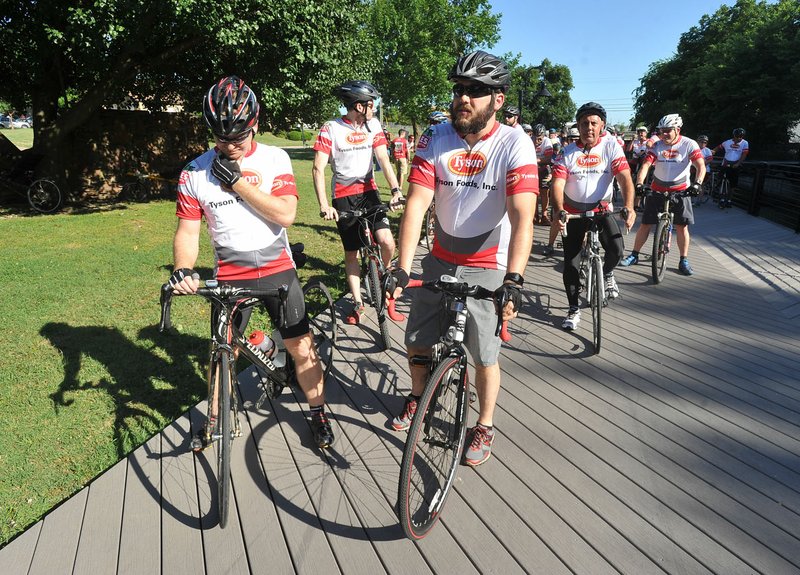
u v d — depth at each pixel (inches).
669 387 137.8
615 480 101.7
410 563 84.1
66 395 147.3
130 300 223.8
